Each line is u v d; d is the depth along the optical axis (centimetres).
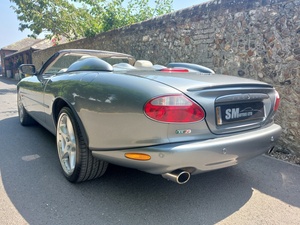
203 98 185
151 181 259
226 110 201
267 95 240
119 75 212
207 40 474
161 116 171
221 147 185
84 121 217
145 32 639
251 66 401
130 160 186
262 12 378
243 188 254
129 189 242
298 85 343
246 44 405
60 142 272
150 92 177
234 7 418
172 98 173
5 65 3334
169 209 212
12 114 595
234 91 204
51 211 203
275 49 365
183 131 177
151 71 247
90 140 213
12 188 237
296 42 340
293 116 352
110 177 265
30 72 408
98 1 1223
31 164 294
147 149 175
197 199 229
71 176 243
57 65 364
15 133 423
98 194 230
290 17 344
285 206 223
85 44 952
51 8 1310
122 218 197
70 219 194
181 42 534
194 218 201
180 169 180
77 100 225
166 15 568
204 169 188
